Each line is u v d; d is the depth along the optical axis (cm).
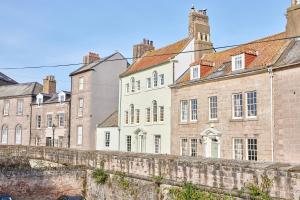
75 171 2502
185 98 3045
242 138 2514
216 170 1600
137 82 3781
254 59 2603
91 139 4219
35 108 5112
